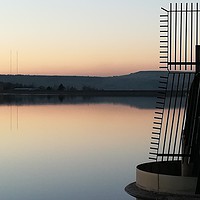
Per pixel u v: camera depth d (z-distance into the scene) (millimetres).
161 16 9961
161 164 10758
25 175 30828
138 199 9461
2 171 32562
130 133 54531
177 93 10250
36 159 38062
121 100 192750
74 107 123188
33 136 55281
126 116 82438
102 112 95875
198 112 9969
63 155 39781
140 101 177250
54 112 98500
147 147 42500
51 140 50969
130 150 41094
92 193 24750
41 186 26984
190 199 9031
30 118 82688
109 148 43000
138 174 9977
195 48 9969
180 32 9938
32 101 176875
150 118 77188
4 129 64625
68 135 55031
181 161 10578
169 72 10086
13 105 139500
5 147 46000
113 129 59812
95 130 59594
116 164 34219
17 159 38250
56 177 30031
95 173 30969
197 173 9930
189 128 10273
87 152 41125
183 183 9281
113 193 24672
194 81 10055
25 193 25281
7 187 27047
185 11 9891
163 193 9391
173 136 29406
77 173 31250
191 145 10023
